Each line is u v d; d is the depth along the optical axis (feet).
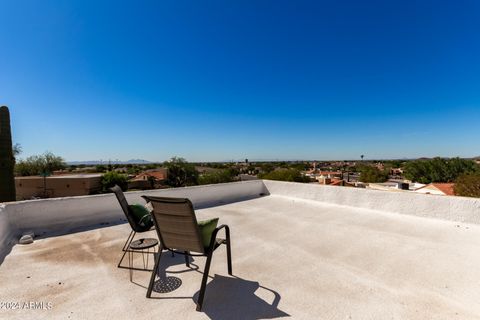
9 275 8.02
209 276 7.94
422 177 102.63
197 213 17.17
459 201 13.62
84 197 14.40
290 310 6.16
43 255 9.70
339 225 13.75
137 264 8.84
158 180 102.47
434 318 5.85
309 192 21.15
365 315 5.97
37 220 12.76
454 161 95.96
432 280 7.61
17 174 88.22
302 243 10.99
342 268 8.50
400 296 6.76
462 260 9.01
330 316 5.93
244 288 7.20
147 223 9.08
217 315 5.96
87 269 8.45
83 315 5.98
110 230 13.24
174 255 9.63
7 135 20.75
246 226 13.78
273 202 20.75
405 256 9.43
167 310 6.17
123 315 5.98
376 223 14.01
